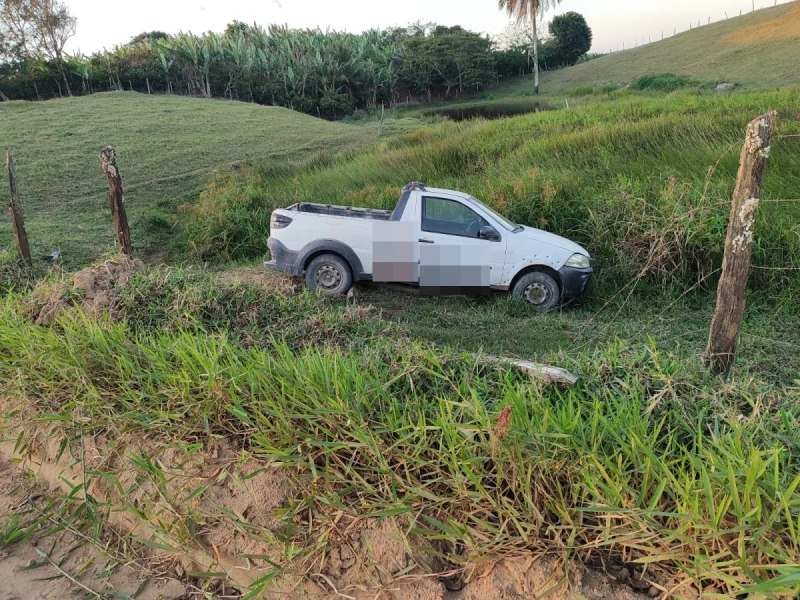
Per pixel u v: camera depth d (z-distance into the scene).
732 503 2.38
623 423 2.89
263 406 3.43
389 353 4.11
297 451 3.21
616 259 8.96
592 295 8.50
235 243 12.48
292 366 3.71
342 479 3.01
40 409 4.04
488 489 2.83
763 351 5.89
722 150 11.53
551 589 2.42
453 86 65.94
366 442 3.04
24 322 4.86
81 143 23.91
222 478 3.26
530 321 7.18
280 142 26.97
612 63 64.06
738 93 24.64
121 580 3.01
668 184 9.52
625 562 2.55
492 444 2.74
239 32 60.00
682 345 6.17
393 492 2.89
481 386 3.59
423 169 15.64
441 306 7.89
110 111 32.22
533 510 2.66
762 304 7.77
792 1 61.00
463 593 2.59
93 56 50.56
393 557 2.74
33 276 8.63
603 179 11.29
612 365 3.78
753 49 47.88
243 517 3.05
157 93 51.06
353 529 2.88
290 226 8.34
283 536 2.85
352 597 2.66
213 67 51.38
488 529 2.65
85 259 10.95
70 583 3.01
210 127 29.48
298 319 5.15
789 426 2.93
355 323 5.21
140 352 4.14
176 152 23.28
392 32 76.56
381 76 59.81
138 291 5.18
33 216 15.12
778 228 8.37
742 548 2.20
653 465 2.59
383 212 8.84
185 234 13.26
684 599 2.31
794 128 12.09
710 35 60.38
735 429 2.71
